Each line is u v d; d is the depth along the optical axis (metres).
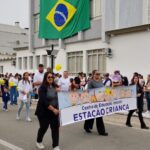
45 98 8.04
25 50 33.81
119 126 11.52
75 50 26.06
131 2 20.39
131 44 20.39
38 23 31.05
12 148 8.55
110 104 10.32
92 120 10.42
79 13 25.00
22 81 13.11
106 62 22.52
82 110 9.62
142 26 19.25
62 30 26.77
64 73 13.76
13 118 13.76
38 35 30.38
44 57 30.41
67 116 9.30
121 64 21.09
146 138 9.59
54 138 8.09
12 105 19.42
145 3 19.50
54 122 8.09
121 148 8.42
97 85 10.06
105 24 22.03
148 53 19.28
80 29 24.86
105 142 9.12
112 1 21.66
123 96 10.62
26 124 12.19
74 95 9.45
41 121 8.22
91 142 9.12
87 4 24.39
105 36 21.98
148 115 13.98
